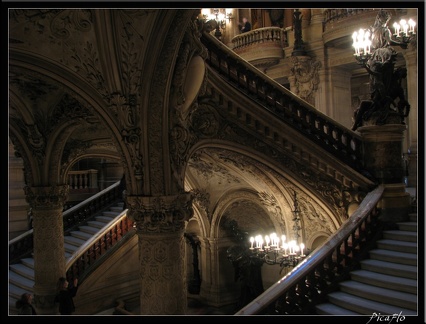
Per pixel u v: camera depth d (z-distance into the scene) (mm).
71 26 5332
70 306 9523
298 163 8695
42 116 9008
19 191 14438
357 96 17797
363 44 8820
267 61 17203
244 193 10891
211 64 8039
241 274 11008
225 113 7781
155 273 5805
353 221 7469
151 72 5598
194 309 12172
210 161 9391
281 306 5875
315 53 16016
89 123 8688
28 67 5484
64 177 10672
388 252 7254
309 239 10008
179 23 5402
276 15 18797
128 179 6016
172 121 5930
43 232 9836
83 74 5758
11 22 5047
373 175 8844
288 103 8758
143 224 5879
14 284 11641
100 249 12312
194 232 13336
